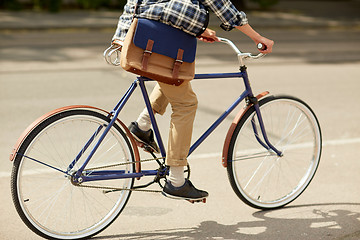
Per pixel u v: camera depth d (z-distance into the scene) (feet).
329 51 50.01
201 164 19.81
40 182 16.92
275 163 16.70
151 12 12.57
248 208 16.06
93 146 13.78
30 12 70.74
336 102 29.86
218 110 27.27
